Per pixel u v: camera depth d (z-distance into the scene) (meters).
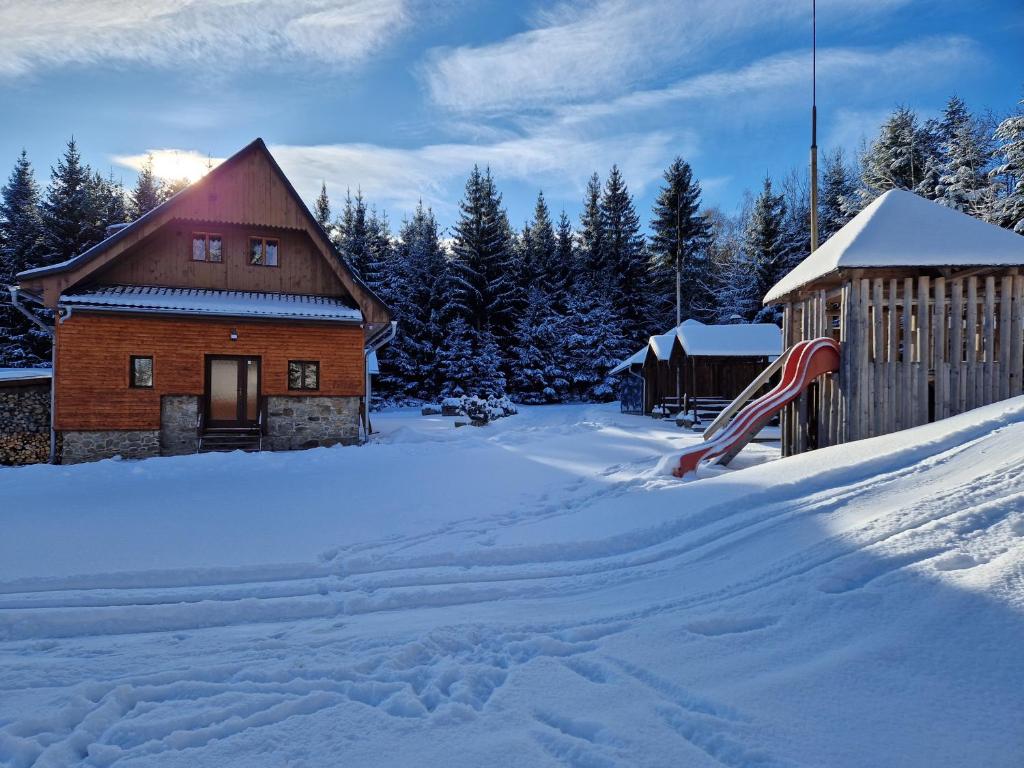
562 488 8.43
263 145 16.78
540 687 2.77
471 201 43.53
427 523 6.64
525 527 6.25
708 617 3.46
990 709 2.32
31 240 34.81
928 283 8.45
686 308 47.50
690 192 45.53
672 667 2.88
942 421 7.19
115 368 15.02
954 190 30.39
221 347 16.00
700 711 2.49
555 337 42.38
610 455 11.17
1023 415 6.45
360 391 17.23
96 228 35.28
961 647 2.72
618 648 3.14
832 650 2.90
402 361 39.47
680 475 8.77
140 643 3.69
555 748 2.28
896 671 2.63
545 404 41.06
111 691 2.88
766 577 4.00
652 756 2.19
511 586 4.58
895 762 2.08
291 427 16.61
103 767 2.27
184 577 4.93
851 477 6.01
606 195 50.69
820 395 9.34
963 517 4.12
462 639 3.45
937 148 36.72
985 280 8.41
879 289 8.55
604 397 42.59
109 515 6.84
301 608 4.30
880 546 3.98
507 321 43.72
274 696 2.79
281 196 16.97
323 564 5.22
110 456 14.90
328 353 17.02
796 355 9.61
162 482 8.96
